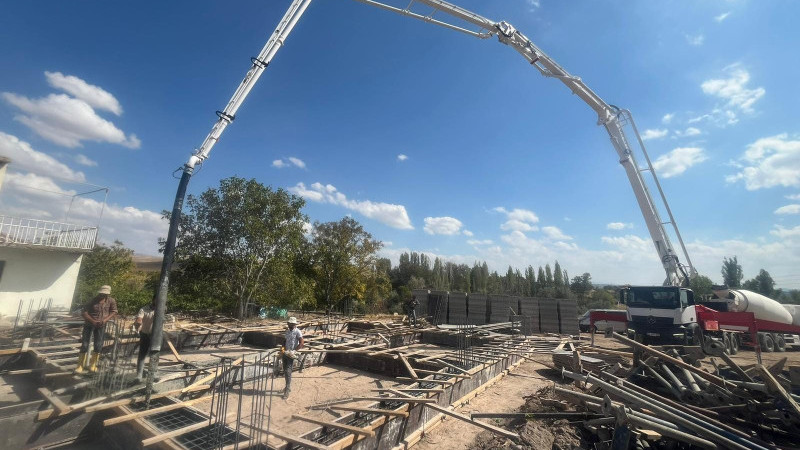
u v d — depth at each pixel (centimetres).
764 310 1752
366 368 1102
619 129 1684
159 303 662
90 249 1448
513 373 1145
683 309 1414
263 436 531
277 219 1883
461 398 838
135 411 603
